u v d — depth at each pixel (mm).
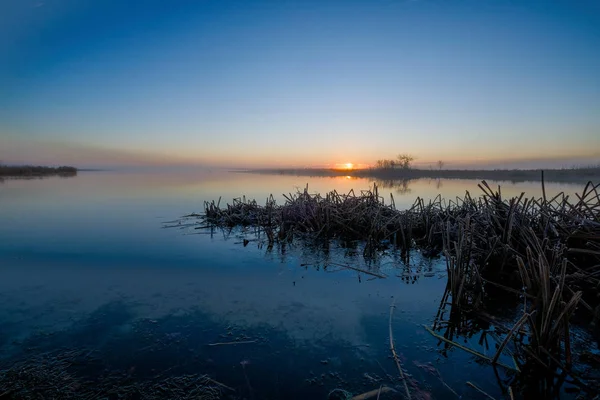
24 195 22266
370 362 3855
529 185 36344
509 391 3346
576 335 4348
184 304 5355
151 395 3305
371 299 5621
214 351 4039
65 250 8641
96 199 19938
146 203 18141
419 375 3625
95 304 5320
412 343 4246
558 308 3953
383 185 35469
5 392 3307
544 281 3879
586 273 5074
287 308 5238
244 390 3400
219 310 5141
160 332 4449
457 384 3488
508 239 6242
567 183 42281
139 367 3719
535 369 3666
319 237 10375
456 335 4461
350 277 6727
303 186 32562
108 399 3246
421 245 9320
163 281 6426
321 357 3945
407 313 5098
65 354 3928
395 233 9555
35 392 3320
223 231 11320
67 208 16156
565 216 6535
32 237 10102
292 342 4254
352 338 4363
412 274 6852
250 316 4945
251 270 7141
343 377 3596
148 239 10047
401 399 3271
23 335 4332
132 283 6297
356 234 10281
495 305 5344
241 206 14008
